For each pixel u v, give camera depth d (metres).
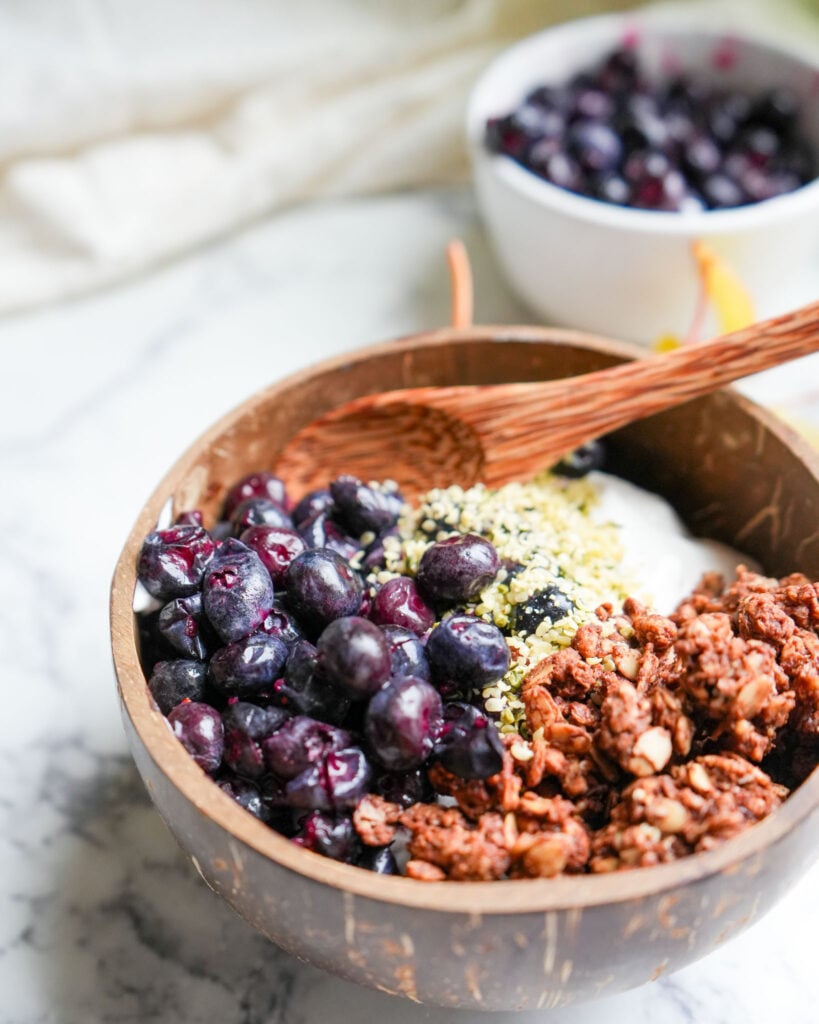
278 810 0.27
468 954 0.25
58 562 0.37
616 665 0.28
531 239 0.40
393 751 0.26
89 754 0.33
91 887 0.31
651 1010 0.29
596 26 0.44
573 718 0.28
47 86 0.45
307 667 0.27
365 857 0.27
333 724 0.27
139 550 0.29
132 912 0.31
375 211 0.48
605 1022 0.29
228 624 0.28
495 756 0.26
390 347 0.33
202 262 0.46
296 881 0.25
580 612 0.30
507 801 0.26
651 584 0.32
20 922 0.30
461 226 0.47
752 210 0.38
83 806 0.32
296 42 0.46
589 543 0.32
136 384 0.42
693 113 0.43
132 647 0.27
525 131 0.41
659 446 0.33
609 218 0.38
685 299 0.39
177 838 0.27
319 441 0.33
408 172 0.48
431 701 0.27
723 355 0.31
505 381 0.34
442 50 0.47
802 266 0.41
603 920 0.24
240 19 0.47
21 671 0.35
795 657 0.28
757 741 0.27
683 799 0.26
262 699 0.28
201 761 0.27
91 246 0.44
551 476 0.34
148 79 0.45
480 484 0.33
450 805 0.27
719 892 0.25
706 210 0.41
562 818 0.26
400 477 0.34
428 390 0.33
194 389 0.42
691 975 0.29
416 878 0.26
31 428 0.40
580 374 0.33
